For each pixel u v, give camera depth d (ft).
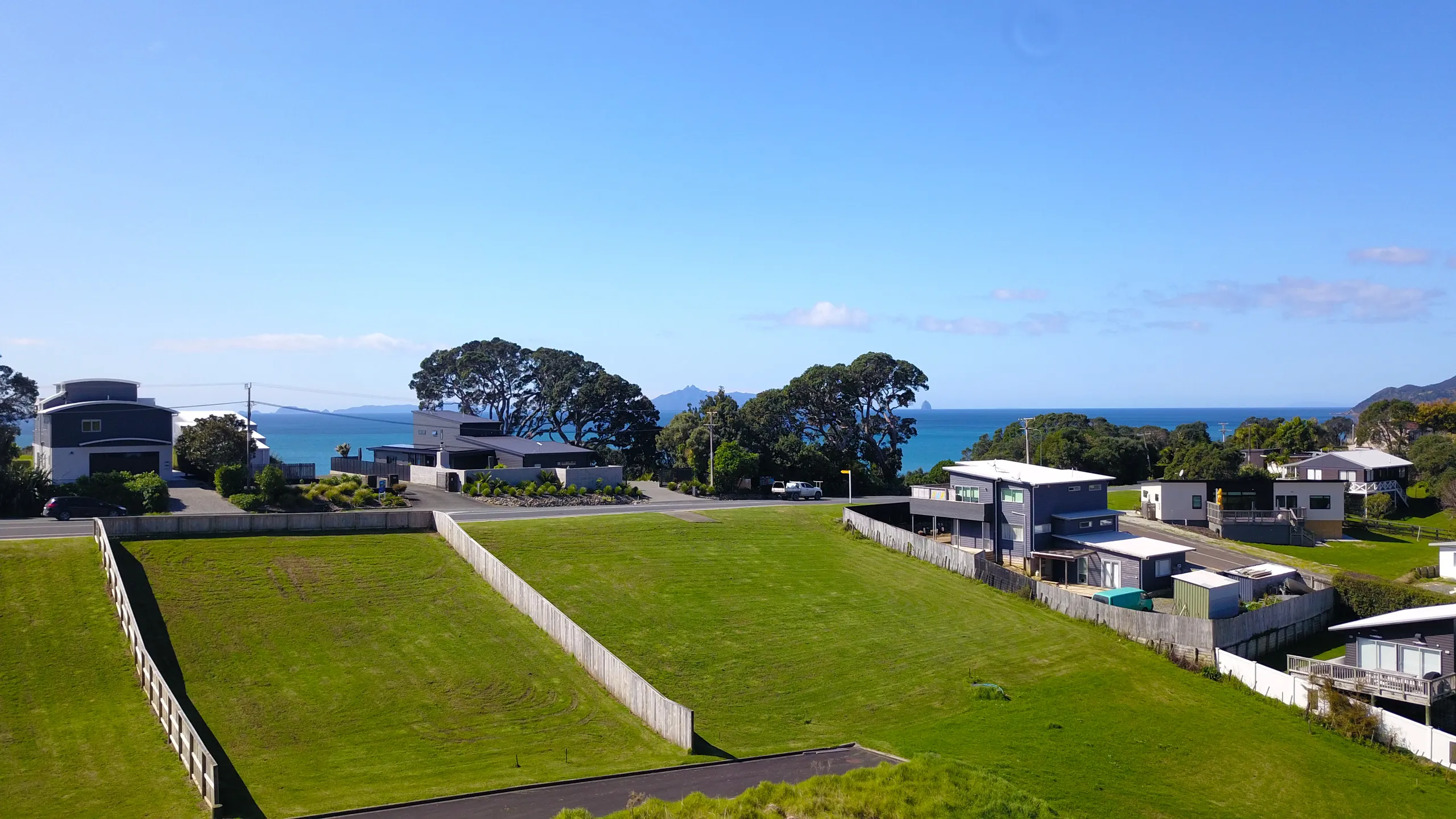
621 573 156.35
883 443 366.02
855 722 112.57
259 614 121.70
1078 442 345.92
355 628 121.80
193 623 116.37
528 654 119.85
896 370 353.31
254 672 107.24
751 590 155.94
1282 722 122.83
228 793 81.05
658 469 349.41
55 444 208.23
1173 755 109.29
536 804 82.53
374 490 214.69
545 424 403.95
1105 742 110.42
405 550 151.74
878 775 87.86
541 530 173.78
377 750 93.35
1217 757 110.22
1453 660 124.26
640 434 374.43
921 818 79.51
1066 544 192.54
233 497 189.16
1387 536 236.63
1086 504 202.90
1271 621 151.74
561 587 145.89
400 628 123.54
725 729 106.93
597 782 88.63
